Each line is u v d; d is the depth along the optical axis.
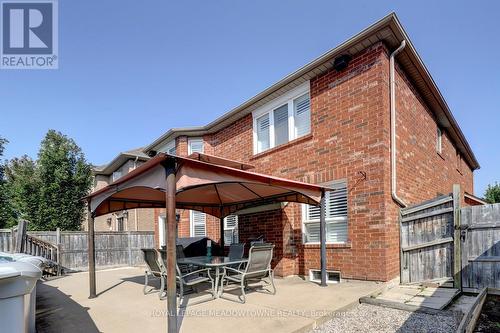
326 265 7.95
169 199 4.51
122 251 15.27
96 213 7.43
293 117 9.77
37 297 7.08
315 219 8.73
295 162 9.33
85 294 7.27
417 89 9.82
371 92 7.63
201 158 7.15
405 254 7.53
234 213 10.19
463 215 6.84
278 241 8.94
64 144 22.27
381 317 5.19
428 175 10.20
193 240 10.63
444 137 13.03
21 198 21.20
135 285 8.38
